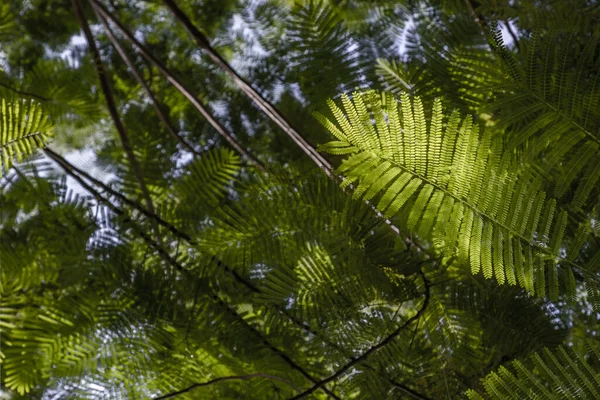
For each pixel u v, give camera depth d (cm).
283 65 236
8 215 200
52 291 197
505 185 105
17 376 177
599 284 112
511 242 107
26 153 130
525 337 164
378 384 170
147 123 246
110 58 266
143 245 191
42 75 221
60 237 193
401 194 104
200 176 190
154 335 186
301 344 184
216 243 167
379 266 159
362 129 102
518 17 163
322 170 167
